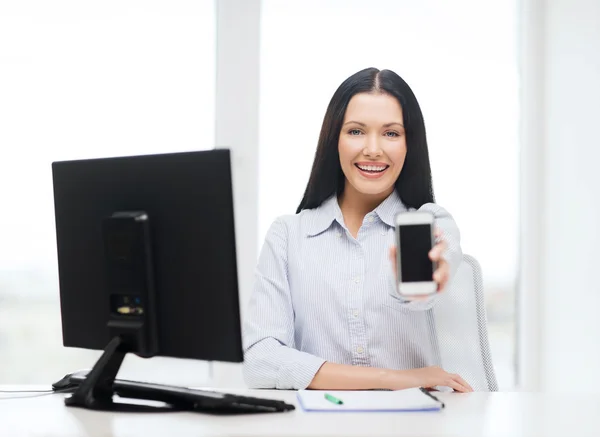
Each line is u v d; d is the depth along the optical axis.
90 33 2.57
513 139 2.79
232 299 1.15
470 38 2.75
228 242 1.15
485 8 2.76
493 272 2.78
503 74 2.77
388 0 2.71
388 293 1.68
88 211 1.27
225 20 2.61
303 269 1.76
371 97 1.76
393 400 1.22
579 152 2.62
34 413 1.15
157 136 2.60
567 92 2.68
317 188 1.85
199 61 2.63
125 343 1.22
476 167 2.76
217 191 1.15
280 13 2.66
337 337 1.71
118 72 2.58
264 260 1.81
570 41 2.67
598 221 2.51
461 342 1.64
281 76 2.65
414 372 1.47
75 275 1.30
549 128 2.77
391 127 1.76
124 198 1.22
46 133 2.54
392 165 1.77
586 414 1.16
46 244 2.53
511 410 1.19
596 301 2.50
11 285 2.51
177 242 1.18
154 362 2.53
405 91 1.78
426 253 1.22
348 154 1.77
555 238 2.73
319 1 2.67
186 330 1.19
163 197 1.19
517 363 2.80
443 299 1.65
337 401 1.20
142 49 2.60
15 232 2.51
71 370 2.54
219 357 1.17
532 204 2.79
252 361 1.58
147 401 1.23
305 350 1.74
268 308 1.73
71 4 2.56
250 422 1.07
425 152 1.81
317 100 2.66
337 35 2.68
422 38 2.72
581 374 2.56
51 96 2.54
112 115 2.58
